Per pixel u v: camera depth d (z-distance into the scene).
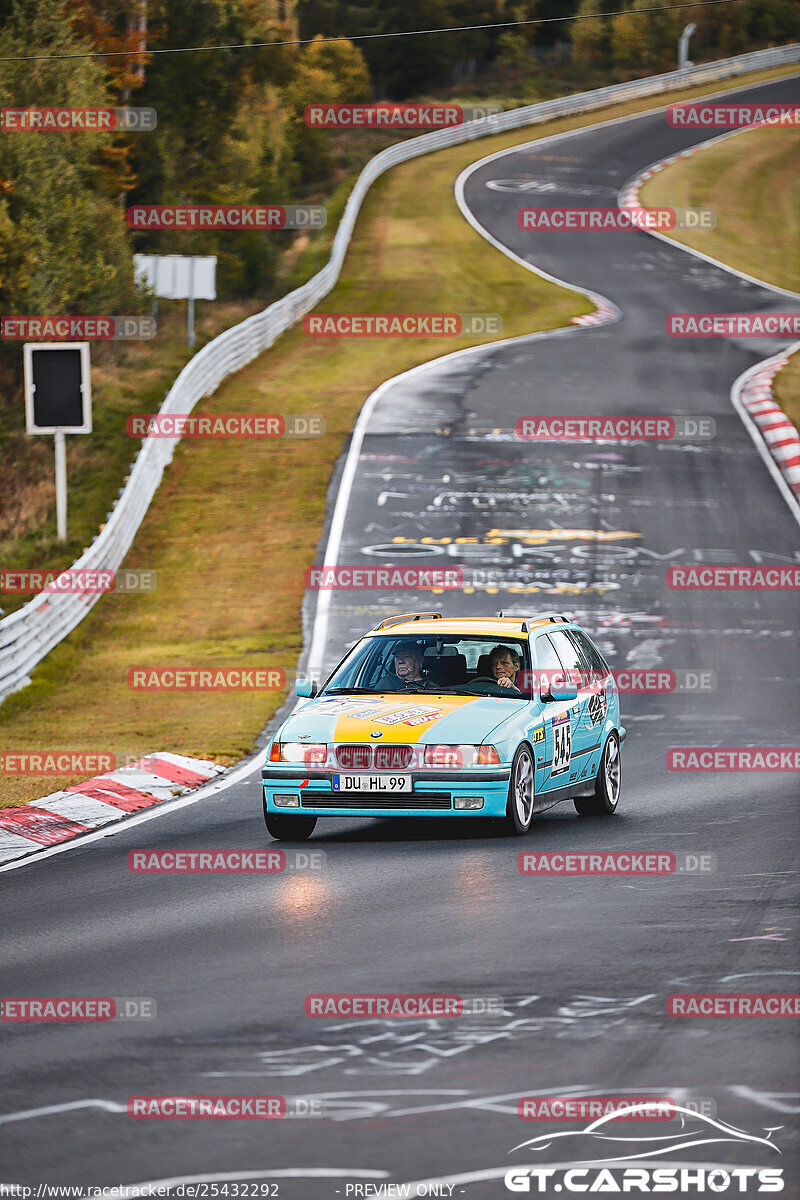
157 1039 22.52
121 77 165.25
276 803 40.62
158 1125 18.92
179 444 124.25
